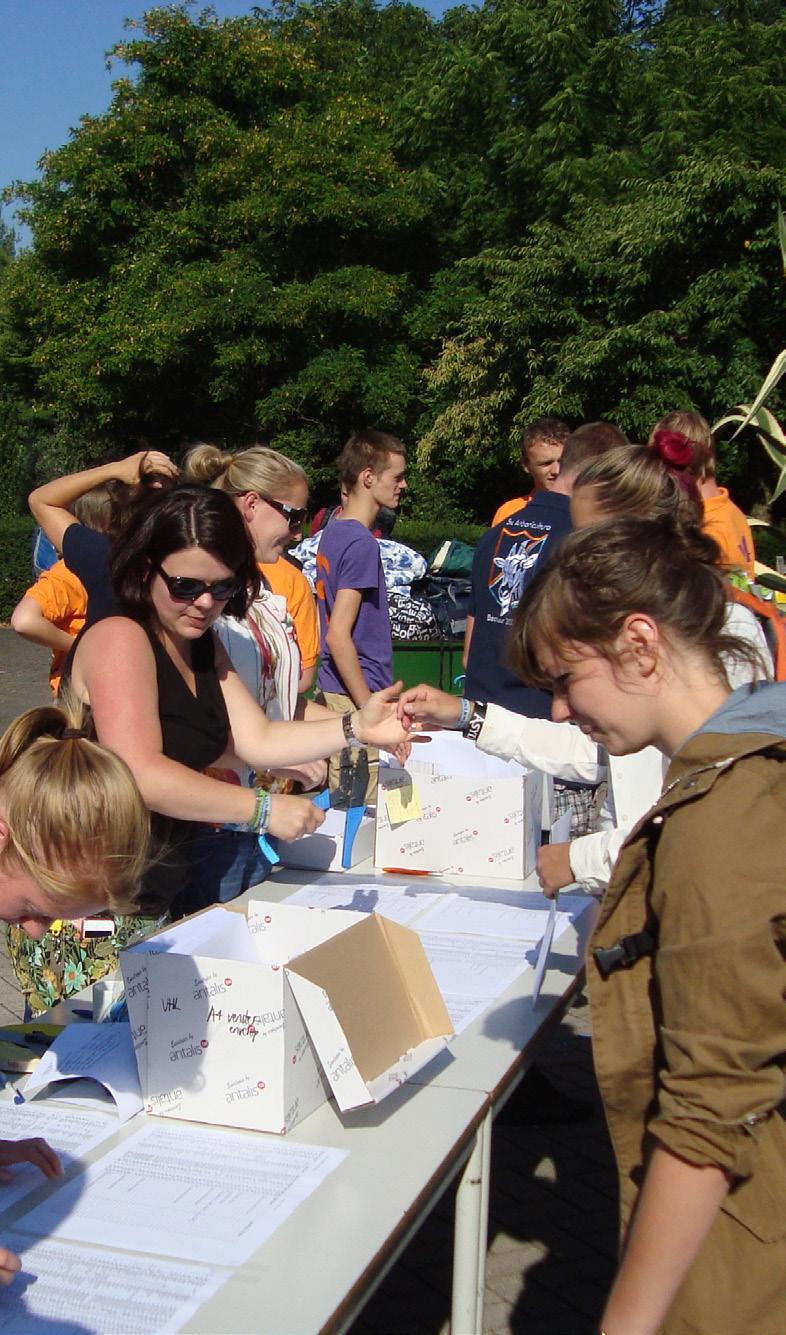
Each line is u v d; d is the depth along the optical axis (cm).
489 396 1900
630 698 142
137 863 144
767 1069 121
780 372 380
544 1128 360
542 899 274
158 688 236
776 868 122
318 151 2133
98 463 499
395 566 749
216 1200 151
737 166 1527
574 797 327
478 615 375
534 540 366
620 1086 140
